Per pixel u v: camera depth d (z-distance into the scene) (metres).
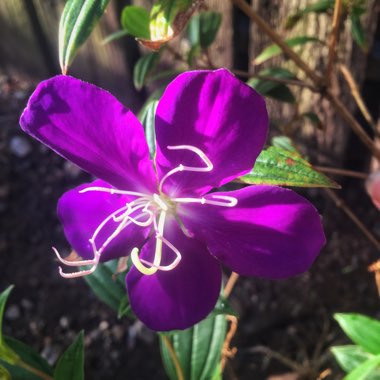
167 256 0.09
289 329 0.20
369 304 0.20
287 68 0.18
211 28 0.15
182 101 0.07
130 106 0.25
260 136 0.08
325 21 0.16
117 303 0.12
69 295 0.21
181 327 0.08
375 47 0.19
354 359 0.14
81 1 0.09
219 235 0.09
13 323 0.21
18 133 0.25
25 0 0.24
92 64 0.24
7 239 0.23
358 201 0.22
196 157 0.08
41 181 0.24
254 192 0.08
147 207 0.09
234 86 0.07
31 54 0.26
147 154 0.08
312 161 0.21
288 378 0.19
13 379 0.12
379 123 0.19
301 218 0.08
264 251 0.08
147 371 0.20
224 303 0.10
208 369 0.13
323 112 0.19
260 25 0.12
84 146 0.08
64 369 0.11
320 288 0.21
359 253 0.21
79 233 0.09
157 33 0.09
